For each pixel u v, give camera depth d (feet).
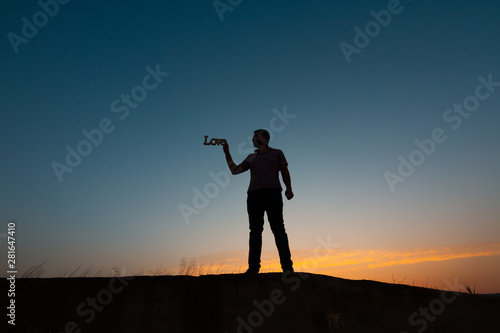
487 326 10.35
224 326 9.59
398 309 10.42
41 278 9.91
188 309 9.75
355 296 10.50
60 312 9.40
